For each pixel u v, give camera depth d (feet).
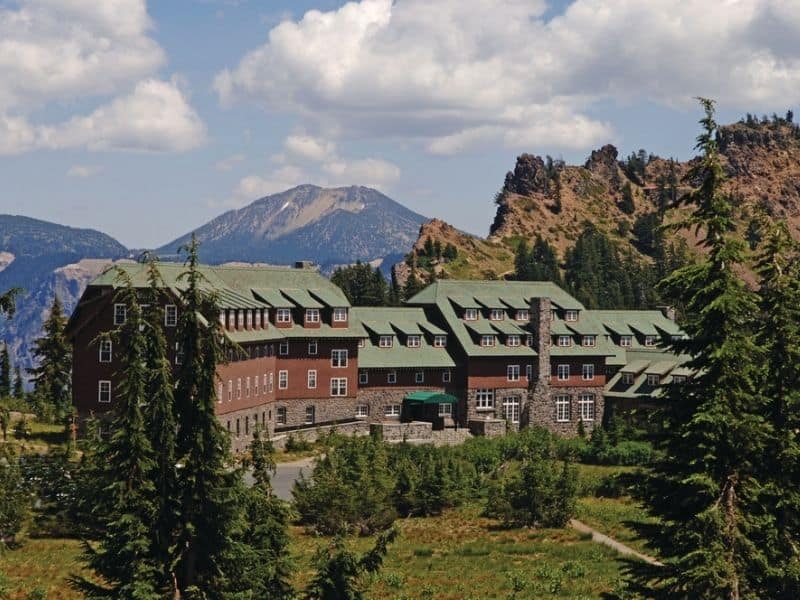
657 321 453.58
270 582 121.39
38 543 207.21
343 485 244.63
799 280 106.42
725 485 99.25
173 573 108.68
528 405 397.19
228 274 339.98
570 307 419.33
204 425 110.73
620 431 361.30
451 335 392.47
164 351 110.32
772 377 103.96
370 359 374.22
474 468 311.88
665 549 103.55
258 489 124.77
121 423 108.17
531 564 213.46
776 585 97.91
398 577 192.75
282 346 350.02
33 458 225.97
